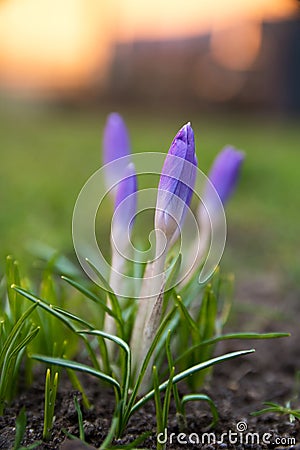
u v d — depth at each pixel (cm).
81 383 33
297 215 91
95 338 36
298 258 65
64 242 62
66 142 175
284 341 43
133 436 29
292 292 55
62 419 29
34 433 28
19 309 30
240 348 42
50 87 294
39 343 32
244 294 54
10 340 28
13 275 30
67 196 92
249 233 79
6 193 92
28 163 131
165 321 29
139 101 306
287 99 279
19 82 280
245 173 118
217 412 30
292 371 39
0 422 29
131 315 32
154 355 31
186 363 33
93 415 30
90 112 301
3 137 186
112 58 302
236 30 284
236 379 37
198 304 36
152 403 31
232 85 292
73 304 37
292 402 34
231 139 188
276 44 276
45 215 78
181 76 300
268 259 67
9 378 30
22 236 60
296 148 171
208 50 293
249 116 288
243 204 98
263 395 35
